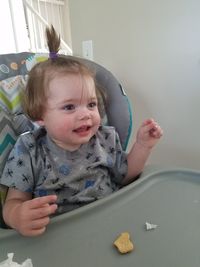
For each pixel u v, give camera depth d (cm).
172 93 107
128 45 111
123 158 81
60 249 50
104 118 89
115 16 111
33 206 52
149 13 103
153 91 111
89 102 71
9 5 334
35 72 75
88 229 55
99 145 79
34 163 70
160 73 107
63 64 73
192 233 53
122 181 82
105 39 116
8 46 338
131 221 58
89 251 50
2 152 71
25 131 78
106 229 55
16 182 67
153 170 77
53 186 70
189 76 101
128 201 65
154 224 56
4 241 52
